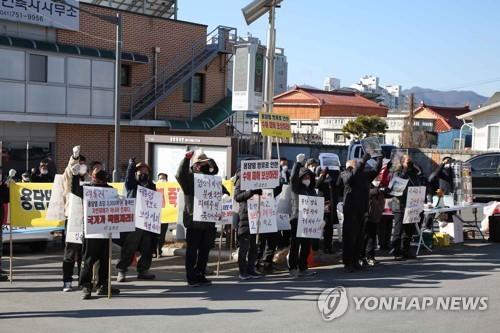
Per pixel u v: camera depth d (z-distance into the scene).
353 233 11.53
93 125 27.44
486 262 12.70
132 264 12.38
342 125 58.03
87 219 8.95
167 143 16.95
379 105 72.81
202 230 10.28
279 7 12.91
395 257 13.17
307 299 9.18
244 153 34.94
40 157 25.83
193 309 8.52
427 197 14.96
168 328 7.45
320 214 11.30
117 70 18.41
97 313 8.27
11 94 24.30
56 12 25.56
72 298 9.24
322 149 37.06
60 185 10.50
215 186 10.30
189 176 10.20
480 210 21.31
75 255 9.70
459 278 10.85
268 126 12.62
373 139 12.98
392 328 7.46
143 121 28.44
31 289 9.90
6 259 13.09
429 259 13.13
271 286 10.27
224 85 32.75
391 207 13.16
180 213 12.63
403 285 10.21
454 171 15.99
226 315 8.15
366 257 12.48
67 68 25.94
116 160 18.38
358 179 11.47
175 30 30.14
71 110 26.14
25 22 24.62
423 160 37.28
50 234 13.84
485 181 24.42
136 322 7.76
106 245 9.37
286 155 35.75
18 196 10.95
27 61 24.72
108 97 27.38
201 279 10.38
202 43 31.22
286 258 12.59
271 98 12.96
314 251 13.37
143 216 10.52
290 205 11.87
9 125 24.86
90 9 26.98
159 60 29.56
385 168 12.89
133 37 28.59
